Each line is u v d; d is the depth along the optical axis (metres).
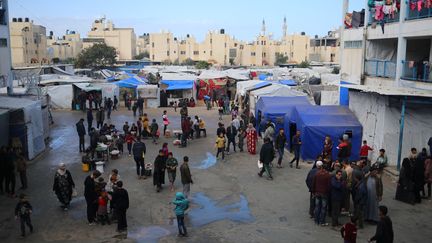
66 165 20.39
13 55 93.75
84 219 13.70
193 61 134.88
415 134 18.66
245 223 13.34
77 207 14.78
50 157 22.03
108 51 95.31
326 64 118.62
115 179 14.12
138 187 16.91
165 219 13.67
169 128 30.12
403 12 22.95
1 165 15.69
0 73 28.38
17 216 12.34
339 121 20.52
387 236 10.07
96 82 42.09
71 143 25.56
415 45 26.06
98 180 13.37
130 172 19.14
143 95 41.62
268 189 16.64
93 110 39.00
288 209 14.52
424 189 16.41
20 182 17.66
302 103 26.17
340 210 13.65
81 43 138.88
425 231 12.62
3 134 19.36
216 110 40.19
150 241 12.05
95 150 20.27
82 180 17.88
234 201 15.34
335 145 20.08
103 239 12.20
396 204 14.85
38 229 12.90
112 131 24.41
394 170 18.11
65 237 12.33
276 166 19.98
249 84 37.50
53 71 53.91
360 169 13.80
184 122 24.27
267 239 12.16
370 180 13.16
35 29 103.62
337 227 12.96
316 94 33.88
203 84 46.88
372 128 19.61
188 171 15.20
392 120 18.59
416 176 14.84
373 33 26.62
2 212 14.30
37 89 27.86
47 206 14.86
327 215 13.91
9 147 16.80
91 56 93.44
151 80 51.47
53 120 33.81
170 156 16.36
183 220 12.35
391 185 16.84
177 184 17.34
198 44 139.88
